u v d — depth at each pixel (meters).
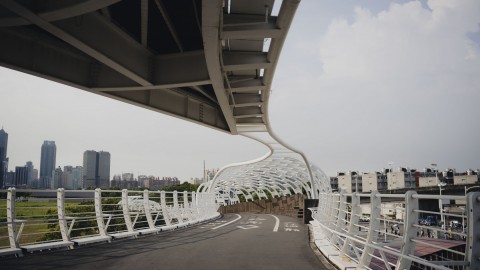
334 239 10.52
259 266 8.33
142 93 19.09
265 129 27.86
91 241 12.10
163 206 19.23
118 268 7.85
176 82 16.03
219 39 11.85
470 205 4.11
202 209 29.02
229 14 12.41
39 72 14.16
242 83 18.25
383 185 131.50
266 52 15.34
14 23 10.61
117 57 13.58
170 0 13.39
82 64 16.08
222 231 17.73
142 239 13.89
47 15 9.98
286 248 11.48
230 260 9.09
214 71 14.21
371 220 6.84
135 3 13.52
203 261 8.88
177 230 18.33
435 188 56.75
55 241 11.09
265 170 49.66
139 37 15.77
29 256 9.43
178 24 15.02
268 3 11.65
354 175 138.62
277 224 23.23
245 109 23.28
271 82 17.53
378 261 11.70
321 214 16.47
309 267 8.26
